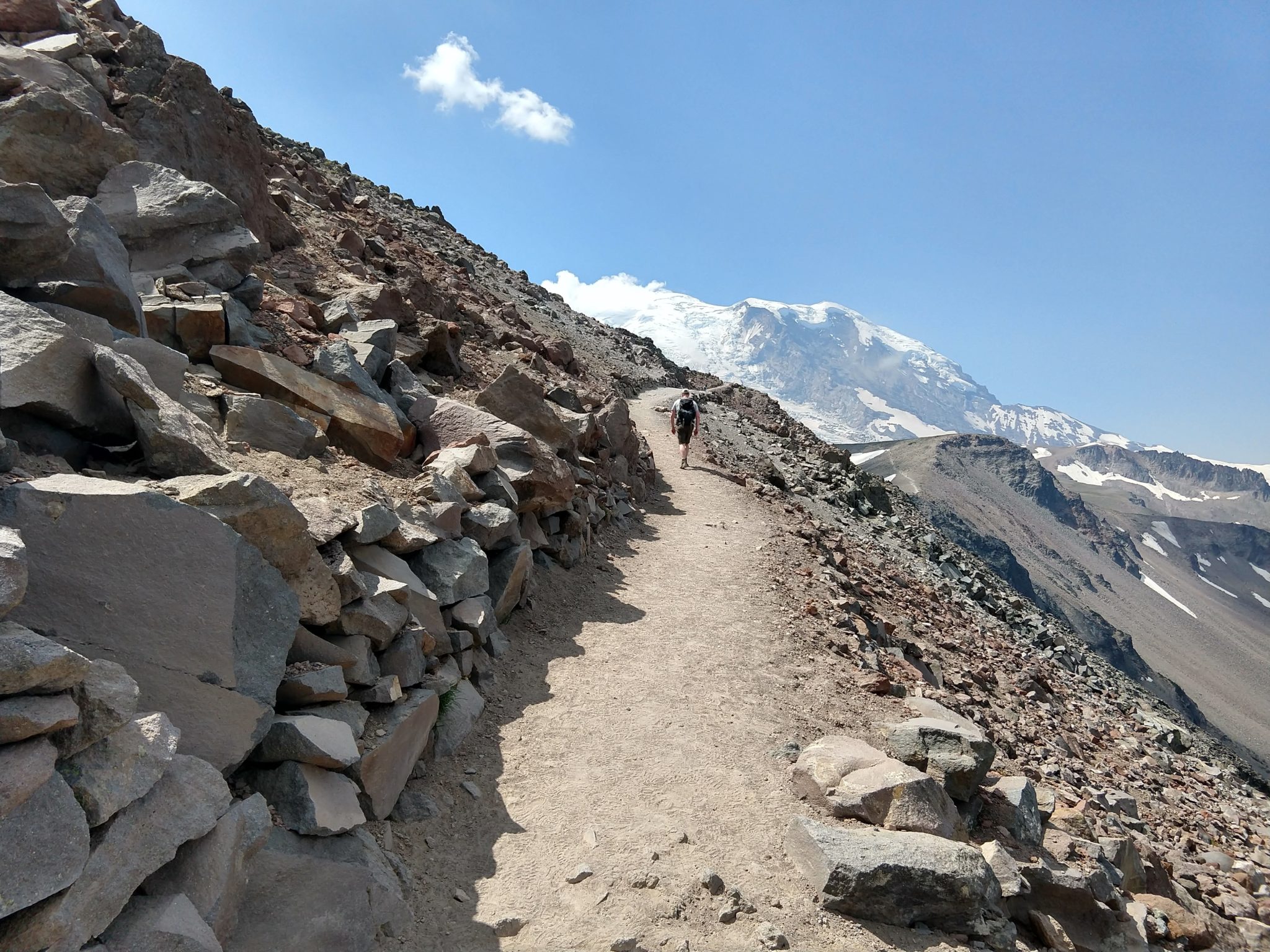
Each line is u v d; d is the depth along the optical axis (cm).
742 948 575
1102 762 1595
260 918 468
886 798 751
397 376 1362
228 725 521
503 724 865
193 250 1214
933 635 1831
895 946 616
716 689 1016
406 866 605
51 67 1321
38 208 719
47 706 368
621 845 673
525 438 1305
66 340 647
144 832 403
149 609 509
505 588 1060
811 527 2267
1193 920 862
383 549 857
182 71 1546
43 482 512
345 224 2366
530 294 4794
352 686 688
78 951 351
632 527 1811
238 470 784
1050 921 707
